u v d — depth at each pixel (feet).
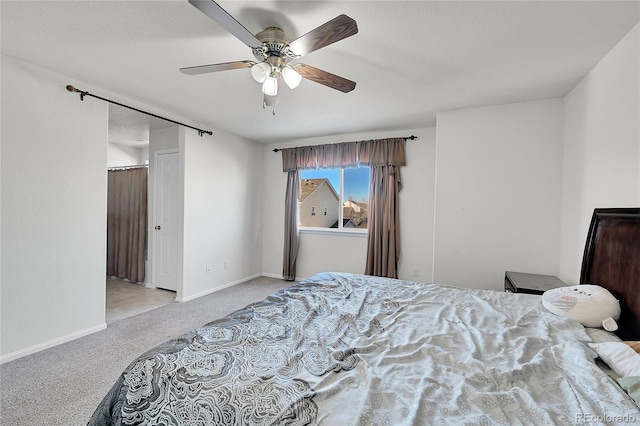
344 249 14.32
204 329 4.44
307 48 5.18
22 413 5.40
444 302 6.15
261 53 5.66
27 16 5.37
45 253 7.75
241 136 14.61
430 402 2.88
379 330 4.72
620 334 5.11
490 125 9.75
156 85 8.41
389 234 12.67
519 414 2.76
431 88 8.41
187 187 11.87
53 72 7.74
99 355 7.50
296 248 15.12
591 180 7.09
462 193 10.11
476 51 6.40
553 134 9.00
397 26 5.54
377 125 12.32
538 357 3.79
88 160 8.62
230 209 14.07
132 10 5.20
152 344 8.15
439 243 10.38
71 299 8.30
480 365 3.59
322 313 5.42
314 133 13.89
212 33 5.88
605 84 6.51
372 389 3.08
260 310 5.36
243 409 2.81
